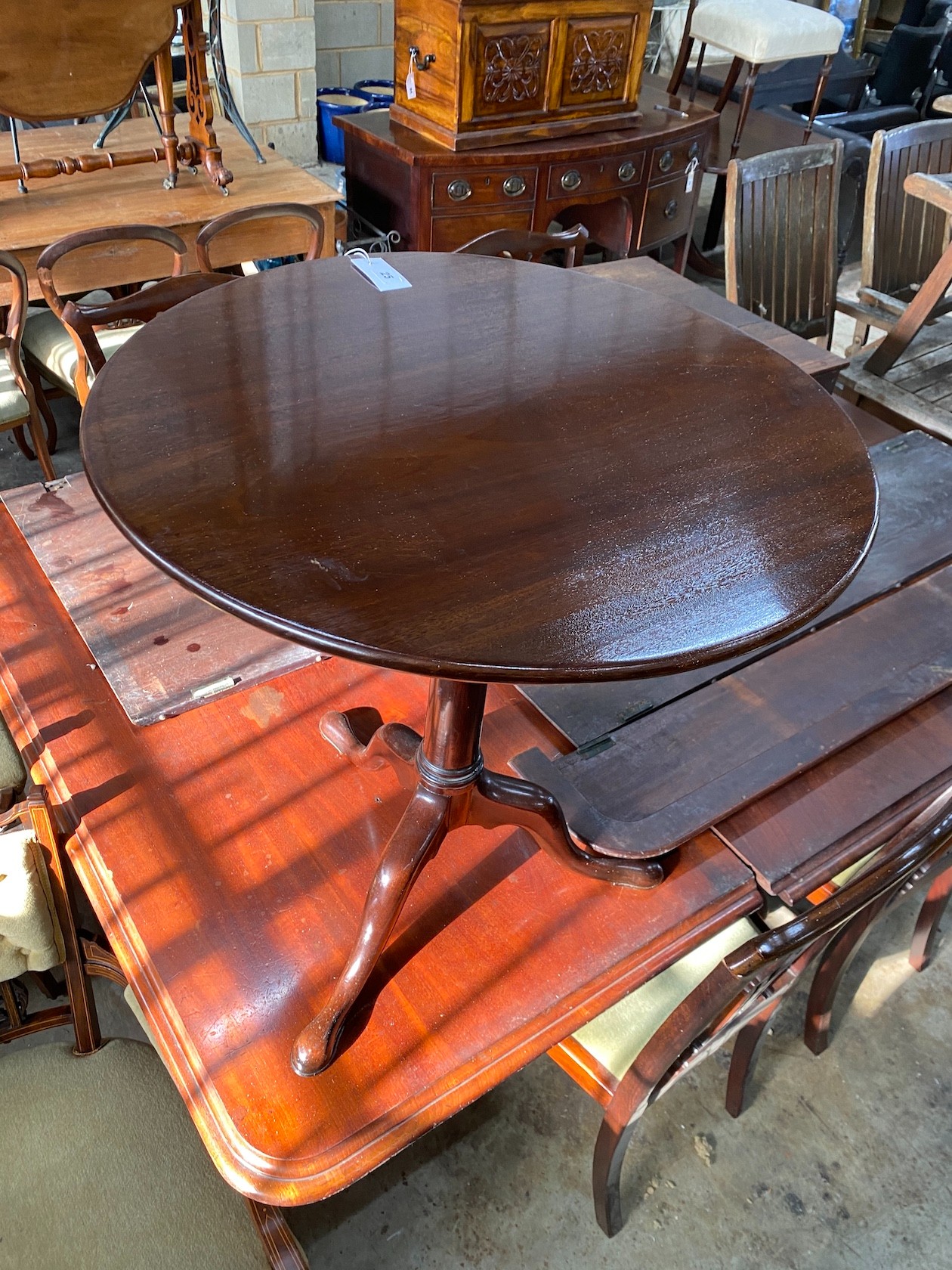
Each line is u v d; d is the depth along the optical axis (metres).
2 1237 0.92
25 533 1.43
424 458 0.96
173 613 1.32
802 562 0.85
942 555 1.51
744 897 1.08
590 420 1.06
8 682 1.24
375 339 1.22
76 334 1.61
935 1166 1.45
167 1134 1.02
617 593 0.79
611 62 2.92
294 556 0.80
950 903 1.80
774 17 3.46
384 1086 0.88
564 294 1.40
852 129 4.57
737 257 2.37
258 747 1.17
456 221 2.92
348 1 3.50
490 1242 1.33
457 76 2.69
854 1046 1.58
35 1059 1.09
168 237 1.86
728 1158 1.43
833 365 1.99
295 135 3.43
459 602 0.77
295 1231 1.32
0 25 2.10
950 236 2.70
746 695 1.27
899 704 1.27
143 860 1.04
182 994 0.93
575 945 1.01
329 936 0.99
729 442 1.04
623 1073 1.14
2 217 2.31
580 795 1.12
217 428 0.98
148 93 3.15
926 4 5.05
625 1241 1.34
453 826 0.98
